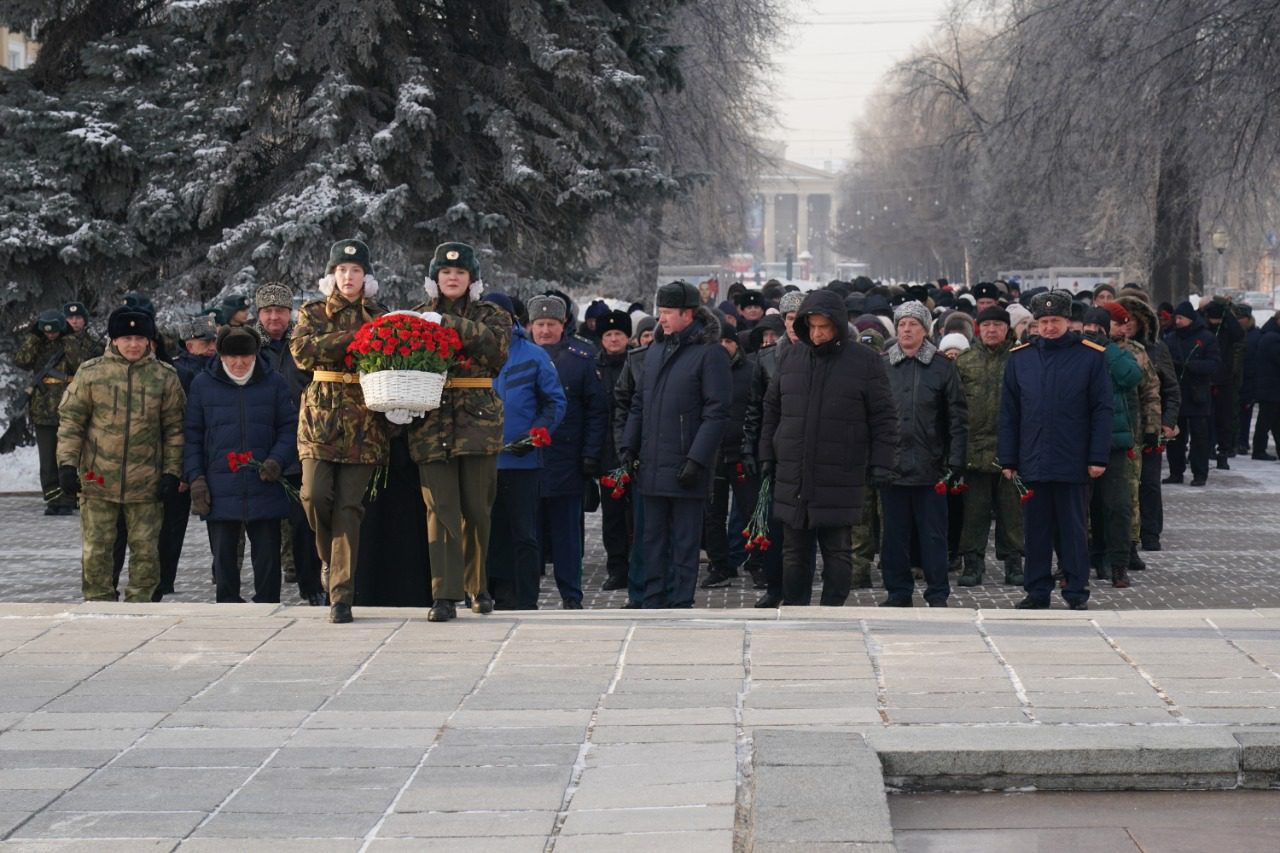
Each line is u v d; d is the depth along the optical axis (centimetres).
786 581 1064
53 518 1864
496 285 2592
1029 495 1106
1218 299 2375
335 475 878
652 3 2834
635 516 1225
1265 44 3070
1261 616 878
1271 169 3381
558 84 2677
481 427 880
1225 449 2345
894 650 805
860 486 1043
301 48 2586
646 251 4662
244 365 1110
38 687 755
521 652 813
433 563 888
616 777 614
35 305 2567
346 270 857
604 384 1338
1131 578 1362
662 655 803
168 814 581
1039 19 3741
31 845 551
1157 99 3262
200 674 776
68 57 2738
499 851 541
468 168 2669
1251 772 623
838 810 566
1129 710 683
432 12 2742
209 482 1108
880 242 11306
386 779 617
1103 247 5759
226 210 2662
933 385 1137
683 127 4547
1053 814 599
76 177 2569
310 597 1227
